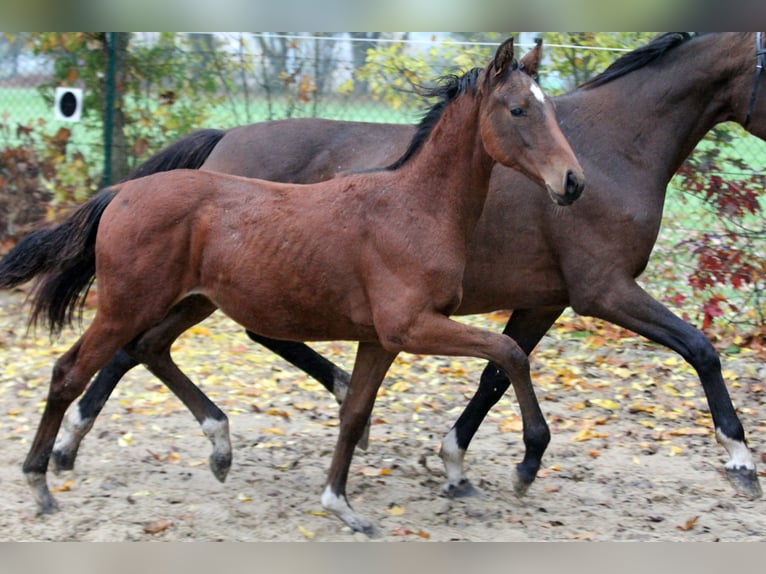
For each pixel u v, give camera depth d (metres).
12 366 7.15
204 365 7.32
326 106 9.29
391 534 4.46
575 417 6.48
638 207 4.83
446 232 4.22
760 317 8.09
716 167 7.91
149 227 4.34
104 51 9.12
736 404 6.74
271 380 7.06
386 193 4.26
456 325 4.15
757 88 4.86
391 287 4.17
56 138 9.12
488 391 4.98
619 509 4.89
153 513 4.62
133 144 9.23
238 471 5.32
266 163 5.48
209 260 4.38
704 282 7.71
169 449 5.64
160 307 4.41
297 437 5.96
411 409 6.64
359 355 4.51
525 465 4.52
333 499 4.48
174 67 9.22
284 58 9.23
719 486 5.26
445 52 8.88
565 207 4.82
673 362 7.57
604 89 5.07
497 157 4.18
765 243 8.22
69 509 4.62
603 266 4.82
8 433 5.81
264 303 4.34
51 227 4.65
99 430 5.92
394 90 8.98
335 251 4.23
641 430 6.27
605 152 4.90
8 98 9.73
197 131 5.80
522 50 8.87
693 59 4.94
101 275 4.43
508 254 4.94
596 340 8.05
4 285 4.63
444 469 5.49
